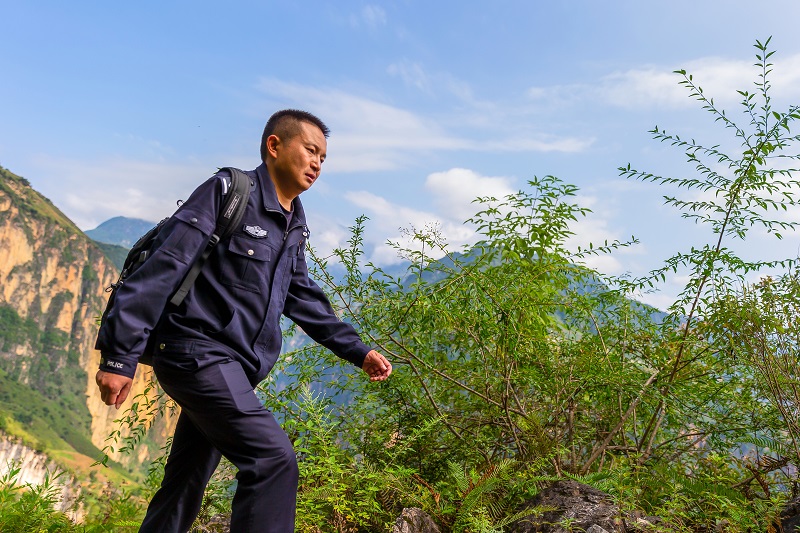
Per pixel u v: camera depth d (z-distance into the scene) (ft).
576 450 13.85
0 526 9.08
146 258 7.02
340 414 13.15
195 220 6.95
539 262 14.65
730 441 13.53
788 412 10.32
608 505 8.98
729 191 13.38
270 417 7.00
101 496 10.50
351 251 12.98
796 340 10.24
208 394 6.73
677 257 13.87
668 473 11.34
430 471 12.78
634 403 12.86
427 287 12.22
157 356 6.87
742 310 10.97
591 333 14.29
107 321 6.48
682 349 13.01
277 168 7.93
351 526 9.89
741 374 13.33
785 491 10.34
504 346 12.12
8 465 9.46
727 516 9.04
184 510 8.08
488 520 8.98
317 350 12.72
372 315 12.59
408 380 13.21
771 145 12.97
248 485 6.73
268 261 7.36
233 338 7.02
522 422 12.43
